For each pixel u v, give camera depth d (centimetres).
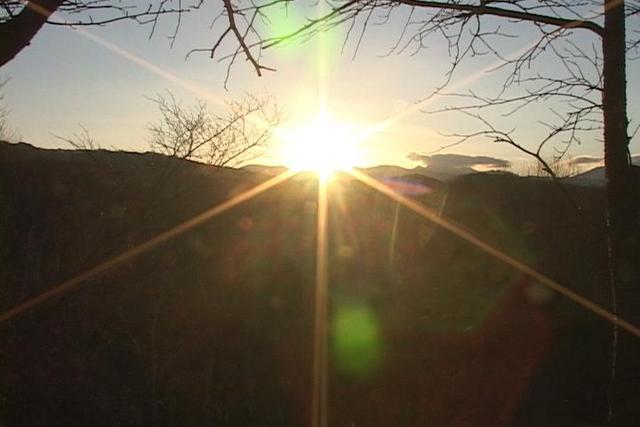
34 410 649
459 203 1586
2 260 712
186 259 992
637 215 523
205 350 844
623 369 548
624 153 516
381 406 806
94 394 683
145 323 816
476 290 1405
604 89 504
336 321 1177
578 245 1245
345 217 1742
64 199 904
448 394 859
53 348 700
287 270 1331
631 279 529
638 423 536
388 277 1585
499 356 1031
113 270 803
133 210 881
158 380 746
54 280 739
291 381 858
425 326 1200
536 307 1248
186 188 998
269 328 1029
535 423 778
